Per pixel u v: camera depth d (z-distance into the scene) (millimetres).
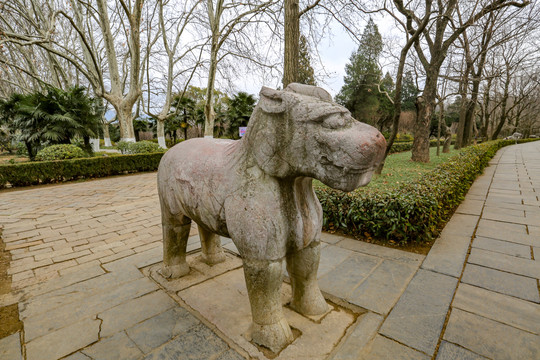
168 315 1891
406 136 27984
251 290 1513
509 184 5973
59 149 9008
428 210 3080
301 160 1273
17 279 2459
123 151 12641
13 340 1685
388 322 1790
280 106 1282
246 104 19219
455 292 2123
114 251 3072
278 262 1456
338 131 1159
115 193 6586
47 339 1686
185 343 1628
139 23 11469
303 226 1505
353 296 2088
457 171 4984
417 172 6488
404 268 2521
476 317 1830
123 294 2164
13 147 21141
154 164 10656
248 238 1403
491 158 11055
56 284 2350
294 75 4797
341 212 3418
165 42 14539
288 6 4695
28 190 7230
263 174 1413
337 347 1562
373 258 2748
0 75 20312
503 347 1571
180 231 2244
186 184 1771
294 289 1854
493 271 2422
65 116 9977
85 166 8820
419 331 1707
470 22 6984
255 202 1397
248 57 9453
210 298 2062
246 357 1509
